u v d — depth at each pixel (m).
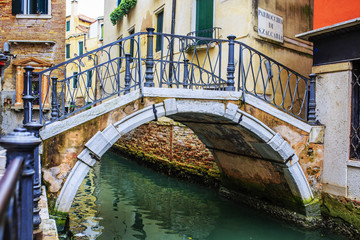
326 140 5.56
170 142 9.80
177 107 4.78
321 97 5.59
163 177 9.66
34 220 2.51
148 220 6.06
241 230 5.64
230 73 5.20
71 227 5.55
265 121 5.33
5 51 9.01
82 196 7.64
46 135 4.12
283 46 7.90
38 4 9.38
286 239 5.26
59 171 4.20
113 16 14.61
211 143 7.09
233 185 7.46
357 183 5.04
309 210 5.58
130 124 4.52
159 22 11.24
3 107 9.13
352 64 5.14
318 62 5.62
